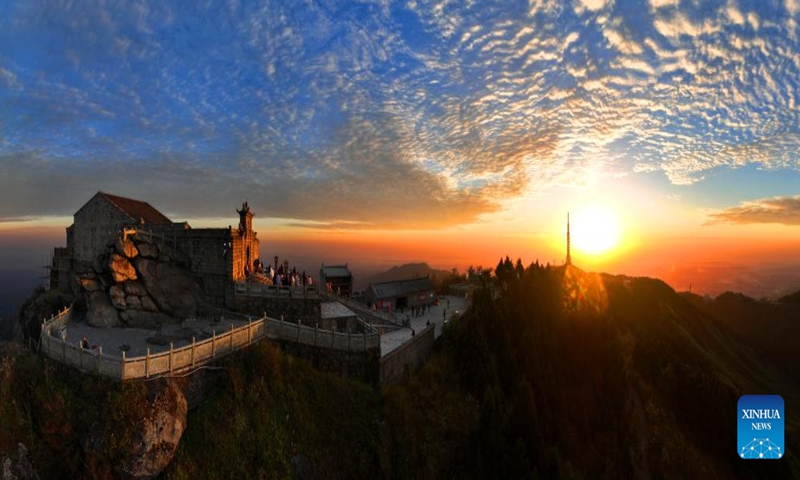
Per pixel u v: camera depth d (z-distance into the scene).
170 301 40.12
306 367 31.50
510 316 45.56
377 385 32.22
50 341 27.98
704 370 66.12
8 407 24.52
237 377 29.11
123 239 39.88
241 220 45.22
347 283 65.81
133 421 23.42
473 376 38.81
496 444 30.48
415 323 50.97
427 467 29.05
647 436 45.91
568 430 38.00
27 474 22.69
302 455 26.77
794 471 48.69
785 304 127.62
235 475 24.89
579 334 48.53
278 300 39.53
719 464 47.28
